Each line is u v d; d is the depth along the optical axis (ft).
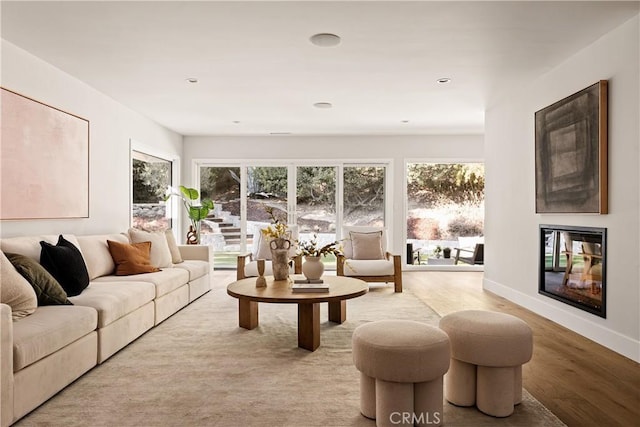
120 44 11.69
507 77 14.74
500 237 17.92
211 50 12.18
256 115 20.48
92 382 8.96
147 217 21.75
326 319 14.33
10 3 9.41
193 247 19.10
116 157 17.62
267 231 13.48
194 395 8.36
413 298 17.48
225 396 8.32
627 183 10.56
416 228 26.16
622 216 10.75
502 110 17.65
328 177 26.09
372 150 25.77
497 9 9.79
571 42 11.73
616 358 10.43
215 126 23.15
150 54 12.46
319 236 26.12
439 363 6.98
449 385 8.12
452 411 7.77
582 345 11.43
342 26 10.64
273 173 26.16
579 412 7.72
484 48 12.12
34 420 7.35
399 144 25.71
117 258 14.10
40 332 7.77
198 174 26.17
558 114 13.32
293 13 9.93
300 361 10.27
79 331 8.89
